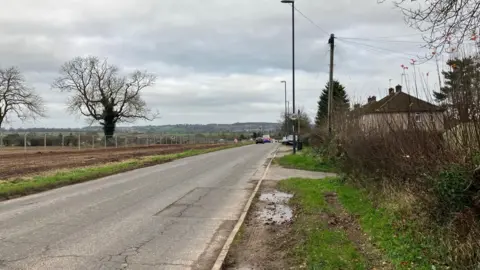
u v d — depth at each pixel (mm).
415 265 5852
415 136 7934
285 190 15172
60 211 10664
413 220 7434
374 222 8500
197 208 11469
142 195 13633
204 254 7082
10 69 54625
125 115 64562
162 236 8242
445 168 6438
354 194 12430
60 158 30219
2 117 54406
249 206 11734
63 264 6312
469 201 5949
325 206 10930
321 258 6312
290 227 9008
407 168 8312
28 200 12445
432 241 6324
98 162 26547
